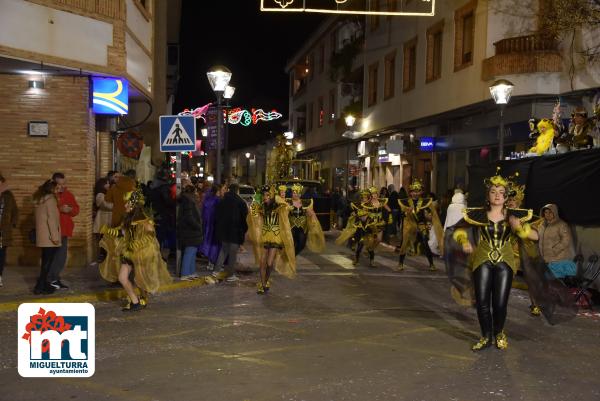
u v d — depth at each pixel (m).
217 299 10.58
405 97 28.50
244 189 29.44
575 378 6.28
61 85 13.52
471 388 5.88
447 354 7.10
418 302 10.49
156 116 25.73
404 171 30.11
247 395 5.60
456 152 24.45
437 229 14.06
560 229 10.73
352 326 8.53
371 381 6.04
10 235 10.93
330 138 42.34
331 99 42.50
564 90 18.17
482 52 21.09
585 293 10.29
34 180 13.52
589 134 13.67
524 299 10.93
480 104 21.16
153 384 5.91
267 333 8.06
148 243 9.47
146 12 16.66
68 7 12.74
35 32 12.21
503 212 7.32
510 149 20.48
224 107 20.92
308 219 12.05
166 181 16.61
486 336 7.29
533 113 19.05
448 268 7.90
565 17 16.25
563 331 8.46
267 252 11.08
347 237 15.12
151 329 8.27
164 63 25.66
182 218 12.30
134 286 10.69
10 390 5.75
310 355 7.00
